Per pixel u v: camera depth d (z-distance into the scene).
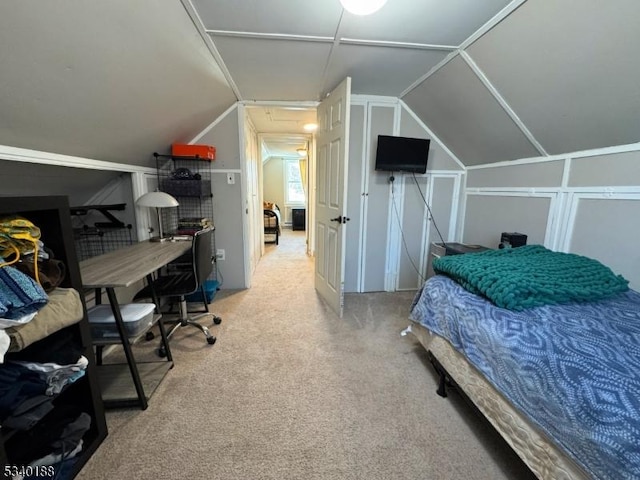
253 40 1.73
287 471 1.13
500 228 2.51
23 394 0.89
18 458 0.98
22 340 0.84
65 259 1.10
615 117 1.47
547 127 1.85
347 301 2.88
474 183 2.85
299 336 2.17
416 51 1.86
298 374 1.72
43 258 1.02
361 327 2.32
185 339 2.11
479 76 1.88
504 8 1.41
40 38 0.92
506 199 2.44
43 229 1.07
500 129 2.16
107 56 1.20
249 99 2.79
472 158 2.79
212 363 1.82
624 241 1.58
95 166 1.84
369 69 2.14
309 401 1.51
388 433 1.31
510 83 1.76
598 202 1.71
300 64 2.05
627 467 0.66
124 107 1.58
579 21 1.23
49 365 0.96
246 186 3.01
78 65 1.12
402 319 2.48
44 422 1.09
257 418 1.39
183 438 1.27
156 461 1.16
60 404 1.19
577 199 1.83
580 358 0.88
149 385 1.58
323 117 2.67
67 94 1.20
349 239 3.03
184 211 2.95
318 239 2.99
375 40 1.73
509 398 1.03
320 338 2.14
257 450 1.22
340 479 1.10
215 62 1.98
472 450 1.23
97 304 1.71
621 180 1.58
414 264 3.18
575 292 1.25
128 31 1.18
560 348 0.93
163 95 1.79
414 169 2.76
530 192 2.19
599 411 0.74
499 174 2.52
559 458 0.85
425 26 1.57
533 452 0.94
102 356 1.86
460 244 2.64
